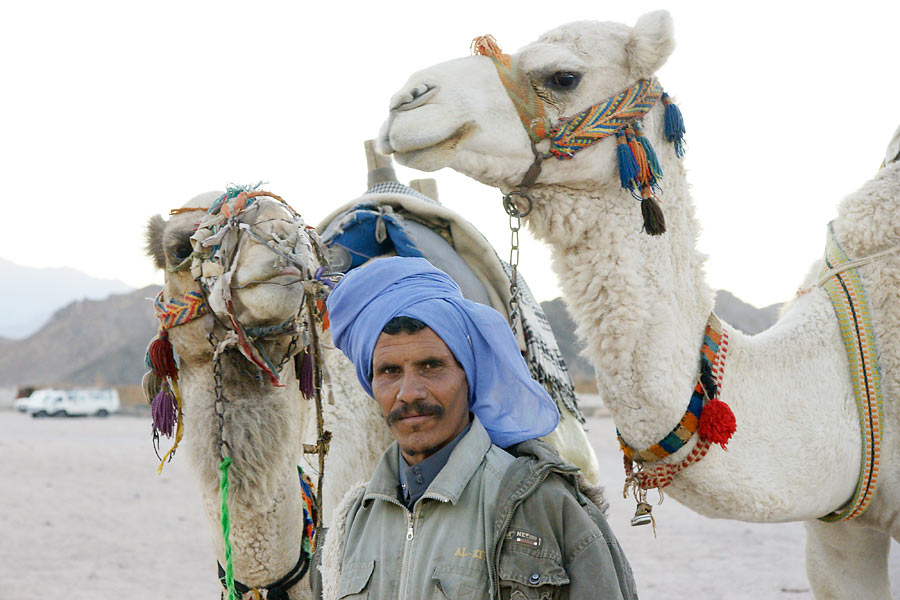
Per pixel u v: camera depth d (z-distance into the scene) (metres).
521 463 2.31
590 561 2.20
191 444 3.41
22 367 167.75
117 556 10.88
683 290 3.78
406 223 4.39
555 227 3.72
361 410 4.03
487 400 2.47
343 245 4.25
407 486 2.41
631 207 3.70
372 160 5.09
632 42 3.65
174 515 14.27
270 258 3.23
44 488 17.31
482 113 3.51
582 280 3.72
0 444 28.16
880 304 3.97
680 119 3.79
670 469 3.71
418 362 2.37
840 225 4.19
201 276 3.33
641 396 3.66
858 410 3.89
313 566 2.73
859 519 4.10
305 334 3.44
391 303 2.40
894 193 4.07
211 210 3.36
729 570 9.31
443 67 3.58
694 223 3.92
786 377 3.85
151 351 3.44
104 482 18.58
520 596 2.17
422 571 2.27
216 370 3.33
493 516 2.26
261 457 3.32
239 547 3.37
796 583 8.54
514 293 4.04
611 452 22.56
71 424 45.19
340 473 3.85
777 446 3.76
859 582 4.25
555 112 3.60
